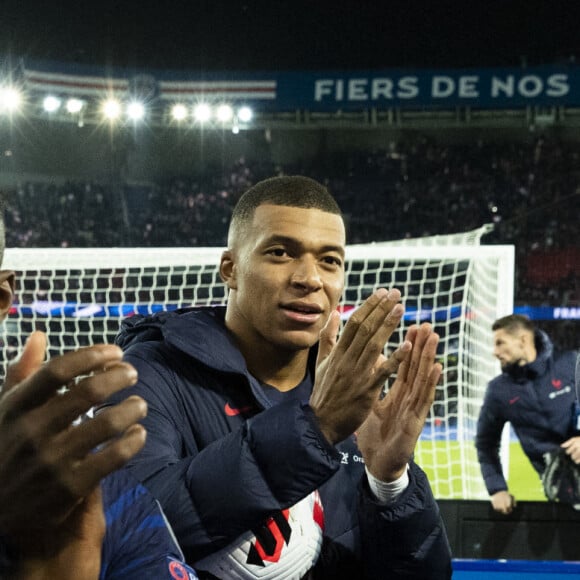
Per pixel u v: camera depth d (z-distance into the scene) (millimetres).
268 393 1379
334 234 1337
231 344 1352
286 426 1019
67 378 488
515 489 5762
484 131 15969
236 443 1053
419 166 15641
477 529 2984
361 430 1205
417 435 1164
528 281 13719
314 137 16312
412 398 1162
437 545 1258
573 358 4059
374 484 1211
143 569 809
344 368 995
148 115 15766
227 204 15477
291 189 1352
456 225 14914
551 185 15039
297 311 1312
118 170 16141
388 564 1254
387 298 983
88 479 493
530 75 15195
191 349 1314
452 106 15383
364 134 16203
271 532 1181
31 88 15430
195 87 15688
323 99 15586
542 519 2980
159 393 1298
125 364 501
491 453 4039
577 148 15422
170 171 16297
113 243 15031
